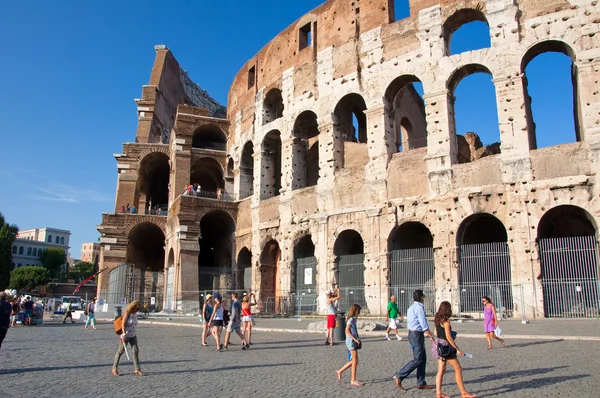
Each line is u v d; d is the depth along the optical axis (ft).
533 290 100.12
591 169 99.30
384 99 131.44
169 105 272.31
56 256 553.23
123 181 218.79
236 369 50.98
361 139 163.73
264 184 166.30
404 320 110.22
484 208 108.88
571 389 38.11
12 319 132.26
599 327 78.69
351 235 140.56
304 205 145.38
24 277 396.37
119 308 105.50
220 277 175.22
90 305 122.01
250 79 186.19
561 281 98.94
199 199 172.96
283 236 150.20
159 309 206.18
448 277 110.42
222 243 187.73
